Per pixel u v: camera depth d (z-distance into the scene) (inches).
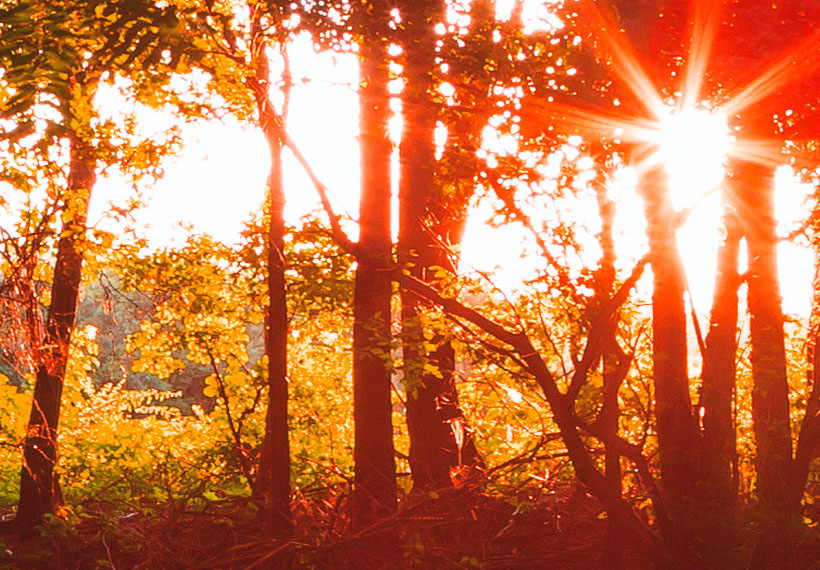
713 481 299.4
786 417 341.7
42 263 473.7
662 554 293.6
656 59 269.9
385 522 334.0
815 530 301.9
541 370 292.8
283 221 374.3
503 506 365.4
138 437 644.1
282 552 332.5
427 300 343.9
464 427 468.8
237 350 566.9
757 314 347.3
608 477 292.5
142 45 183.8
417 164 328.5
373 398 370.3
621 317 331.9
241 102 405.1
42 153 153.3
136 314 555.2
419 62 270.1
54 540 400.2
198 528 355.9
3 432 602.2
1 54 152.9
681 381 303.4
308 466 515.8
